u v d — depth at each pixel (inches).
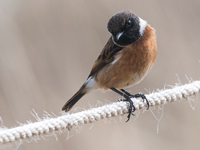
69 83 516.4
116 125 499.8
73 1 549.6
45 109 487.8
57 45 535.8
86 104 514.0
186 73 538.3
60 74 518.9
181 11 555.8
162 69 542.6
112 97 520.1
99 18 545.0
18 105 478.9
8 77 489.7
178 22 551.8
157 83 535.5
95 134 487.5
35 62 516.7
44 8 546.3
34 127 219.9
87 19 546.0
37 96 490.6
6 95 479.8
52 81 512.7
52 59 525.0
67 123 230.2
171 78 538.0
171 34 550.3
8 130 214.7
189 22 552.7
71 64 529.7
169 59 544.1
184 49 544.4
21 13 538.9
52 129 225.6
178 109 512.1
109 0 549.6
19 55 510.6
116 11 547.8
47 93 499.8
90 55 535.8
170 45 546.9
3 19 528.4
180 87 259.1
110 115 246.8
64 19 544.4
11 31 522.6
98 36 542.6
